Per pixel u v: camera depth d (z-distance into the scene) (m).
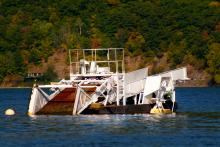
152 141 110.62
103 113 150.62
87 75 154.62
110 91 153.62
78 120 139.00
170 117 148.00
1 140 112.00
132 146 105.69
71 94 152.00
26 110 176.75
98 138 113.62
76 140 111.50
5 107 195.38
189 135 117.56
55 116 147.88
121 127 127.56
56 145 106.62
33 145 106.75
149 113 155.12
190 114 159.38
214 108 186.75
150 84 156.25
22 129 125.88
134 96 159.38
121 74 154.50
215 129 126.00
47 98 152.12
